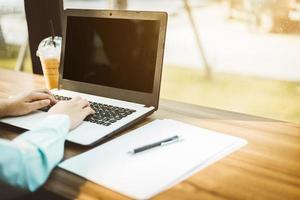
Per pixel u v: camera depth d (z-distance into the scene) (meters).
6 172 0.65
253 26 3.62
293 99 3.07
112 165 0.75
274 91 3.26
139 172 0.71
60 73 1.28
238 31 3.71
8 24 2.92
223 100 3.27
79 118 0.95
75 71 1.23
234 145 0.85
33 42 1.77
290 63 3.44
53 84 1.36
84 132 0.89
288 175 0.71
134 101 1.10
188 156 0.78
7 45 3.07
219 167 0.74
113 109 1.05
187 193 0.65
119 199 0.63
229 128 0.97
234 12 3.75
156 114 1.10
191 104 1.20
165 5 3.37
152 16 1.04
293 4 3.26
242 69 3.70
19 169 0.65
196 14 3.73
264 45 3.58
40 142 0.74
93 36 1.17
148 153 0.80
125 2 2.06
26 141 0.73
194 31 3.77
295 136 0.91
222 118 1.06
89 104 1.04
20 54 3.02
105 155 0.80
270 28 3.50
